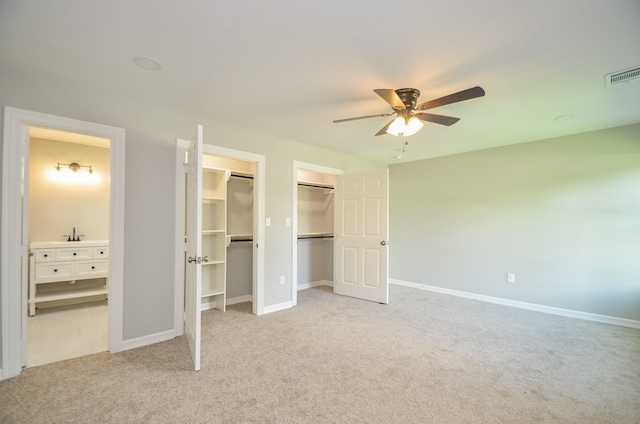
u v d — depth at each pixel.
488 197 4.62
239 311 3.95
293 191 4.26
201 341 2.95
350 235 4.78
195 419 1.80
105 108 2.65
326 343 2.93
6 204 2.21
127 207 2.76
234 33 1.82
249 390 2.11
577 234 3.87
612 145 3.63
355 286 4.68
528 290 4.22
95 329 3.23
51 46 1.96
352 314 3.85
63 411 1.86
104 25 1.75
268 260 3.95
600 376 2.36
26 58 2.11
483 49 1.95
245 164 4.54
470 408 1.95
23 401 1.95
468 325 3.48
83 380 2.21
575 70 2.20
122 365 2.44
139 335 2.82
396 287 5.45
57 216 4.14
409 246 5.54
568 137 3.93
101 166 4.45
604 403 2.01
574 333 3.26
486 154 4.66
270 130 3.76
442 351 2.78
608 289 3.65
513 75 2.28
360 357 2.63
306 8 1.58
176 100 2.84
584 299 3.80
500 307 4.24
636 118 3.25
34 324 3.38
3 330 2.21
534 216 4.20
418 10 1.59
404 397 2.05
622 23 1.66
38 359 2.53
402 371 2.40
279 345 2.87
